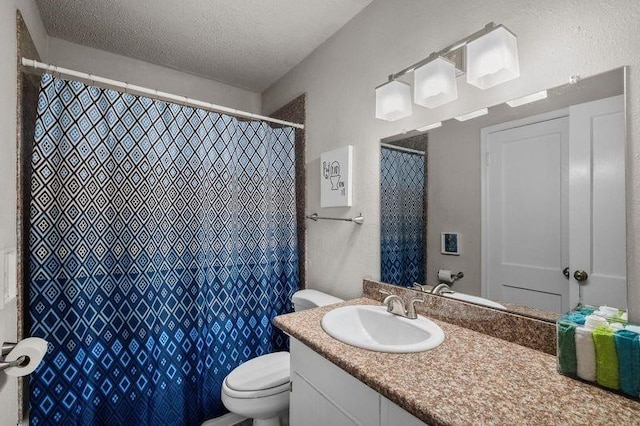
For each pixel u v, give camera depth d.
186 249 1.74
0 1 1.10
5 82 1.14
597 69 0.91
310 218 2.09
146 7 1.68
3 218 1.09
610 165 0.89
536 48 1.04
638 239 0.84
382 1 1.60
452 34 1.29
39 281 1.37
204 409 1.79
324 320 1.26
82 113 1.46
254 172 2.01
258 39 1.98
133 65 2.21
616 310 0.87
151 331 1.62
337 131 1.90
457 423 0.65
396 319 1.28
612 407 0.70
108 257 1.53
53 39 1.95
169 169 1.68
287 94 2.40
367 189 1.69
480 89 1.21
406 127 1.49
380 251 1.61
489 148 1.17
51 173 1.40
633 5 0.85
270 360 1.74
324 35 1.95
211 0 1.63
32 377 1.35
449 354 0.98
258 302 2.03
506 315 1.09
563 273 0.98
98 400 1.49
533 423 0.65
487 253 1.18
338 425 1.00
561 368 0.84
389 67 1.56
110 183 1.53
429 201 1.38
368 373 0.86
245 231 1.99
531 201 1.05
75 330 1.43
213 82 2.54
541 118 1.03
